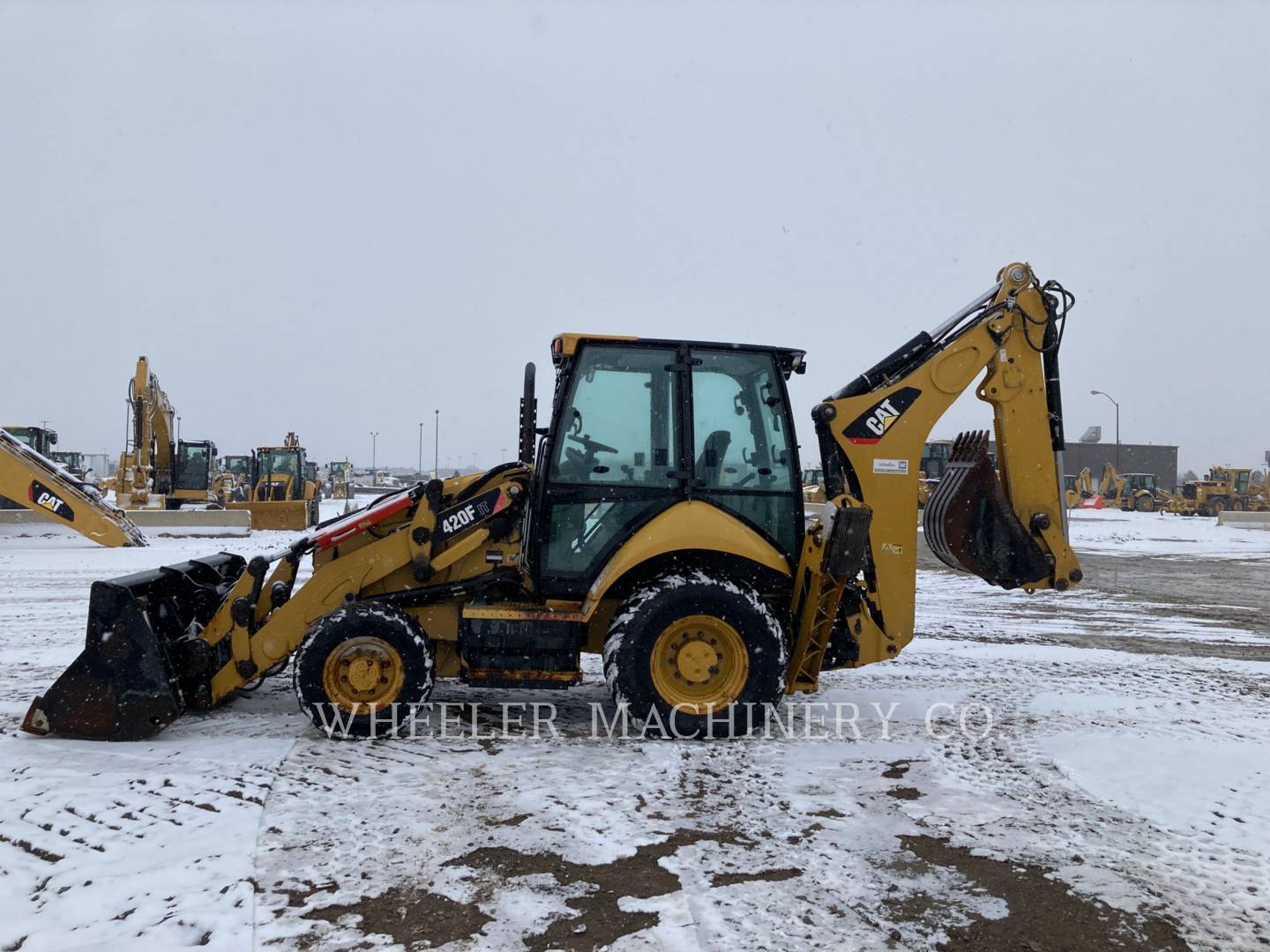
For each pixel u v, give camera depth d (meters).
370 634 4.87
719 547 4.90
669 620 4.89
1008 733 5.17
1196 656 7.77
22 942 2.75
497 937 2.83
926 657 7.56
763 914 3.01
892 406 5.46
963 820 3.86
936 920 3.00
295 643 5.13
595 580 5.09
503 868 3.31
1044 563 5.61
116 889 3.08
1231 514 30.80
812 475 19.03
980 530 5.63
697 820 3.80
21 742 4.66
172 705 4.77
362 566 5.16
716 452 5.23
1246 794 4.16
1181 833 3.74
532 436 5.48
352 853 3.41
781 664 4.95
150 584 5.06
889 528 5.44
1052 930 2.96
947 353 5.52
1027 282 5.62
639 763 4.53
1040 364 5.64
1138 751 4.77
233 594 5.14
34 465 16.56
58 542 17.67
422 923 2.91
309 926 2.88
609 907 3.04
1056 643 8.34
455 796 4.02
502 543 5.40
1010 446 5.62
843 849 3.54
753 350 5.30
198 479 26.92
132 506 21.33
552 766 4.46
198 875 3.19
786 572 5.03
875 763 4.59
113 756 4.46
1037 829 3.76
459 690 6.08
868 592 5.43
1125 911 3.09
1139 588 13.27
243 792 4.02
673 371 5.21
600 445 5.17
